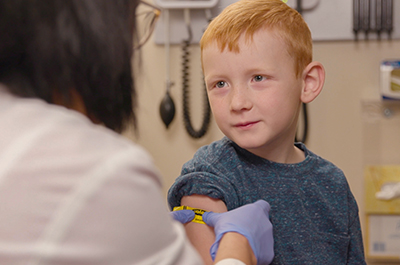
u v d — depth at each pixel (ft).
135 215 0.92
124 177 0.93
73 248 0.85
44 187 0.88
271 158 2.04
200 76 4.16
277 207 1.93
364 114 4.07
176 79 4.20
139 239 0.92
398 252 4.01
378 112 4.05
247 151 2.02
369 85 4.06
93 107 1.19
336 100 4.10
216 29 1.87
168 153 4.24
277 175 1.99
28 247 0.83
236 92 1.83
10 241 0.84
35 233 0.84
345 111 4.10
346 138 4.11
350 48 4.06
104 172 0.91
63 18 1.03
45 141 0.94
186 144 4.23
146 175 0.99
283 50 1.87
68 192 0.88
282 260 1.88
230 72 1.83
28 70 1.08
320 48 4.09
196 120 4.20
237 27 1.82
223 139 2.15
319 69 2.06
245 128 1.85
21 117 0.99
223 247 1.49
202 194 1.85
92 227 0.87
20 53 1.06
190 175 1.90
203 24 4.09
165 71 4.23
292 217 1.93
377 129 4.06
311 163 2.10
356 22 3.98
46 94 1.10
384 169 4.04
